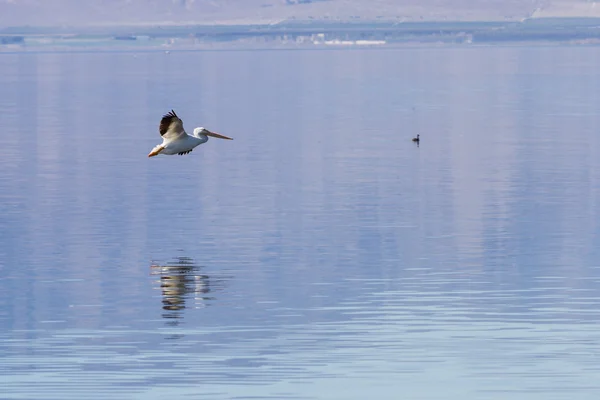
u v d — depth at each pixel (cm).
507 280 3259
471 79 15438
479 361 2556
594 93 11831
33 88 13412
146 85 14100
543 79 15100
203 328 2814
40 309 2994
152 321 2875
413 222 4178
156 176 5466
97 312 2961
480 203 4588
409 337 2733
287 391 2398
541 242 3784
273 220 4222
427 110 9738
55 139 7306
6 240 3862
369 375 2481
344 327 2812
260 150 6612
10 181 5294
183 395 2381
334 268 3431
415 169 5694
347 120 8731
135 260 3553
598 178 5278
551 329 2783
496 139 7194
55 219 4259
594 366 2519
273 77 16462
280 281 3272
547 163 5872
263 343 2694
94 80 15475
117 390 2409
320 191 4950
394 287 3192
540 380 2444
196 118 8981
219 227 4088
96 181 5288
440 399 2353
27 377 2484
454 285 3209
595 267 3409
